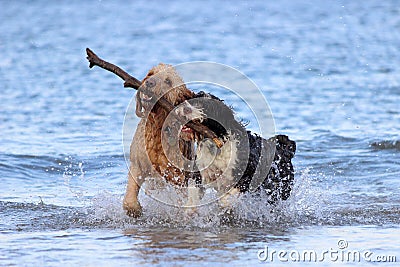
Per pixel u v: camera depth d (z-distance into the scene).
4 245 23.11
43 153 42.00
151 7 185.88
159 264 20.75
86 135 48.12
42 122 52.91
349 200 31.72
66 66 86.38
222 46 104.94
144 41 113.31
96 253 22.06
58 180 36.38
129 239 24.11
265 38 114.62
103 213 28.20
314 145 44.28
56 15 166.62
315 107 58.16
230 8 176.25
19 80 75.19
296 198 30.78
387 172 37.94
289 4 184.88
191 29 129.62
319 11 163.12
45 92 67.38
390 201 31.52
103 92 67.44
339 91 65.88
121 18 156.25
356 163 39.81
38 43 112.19
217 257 21.67
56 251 22.31
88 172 38.00
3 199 31.86
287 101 61.19
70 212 28.97
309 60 88.69
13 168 38.34
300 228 26.31
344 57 90.94
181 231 25.61
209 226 26.56
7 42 113.56
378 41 107.81
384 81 71.19
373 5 174.38
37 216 28.19
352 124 51.12
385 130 48.38
